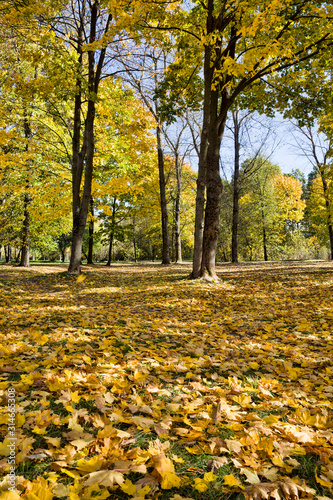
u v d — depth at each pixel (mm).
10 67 14078
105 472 1286
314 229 24328
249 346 3695
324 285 8094
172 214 28438
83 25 11344
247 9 7516
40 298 7109
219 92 8617
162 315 5324
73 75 9055
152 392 2293
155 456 1423
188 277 9531
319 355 3340
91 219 16312
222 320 5129
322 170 12742
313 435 1785
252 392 2428
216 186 9492
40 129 14266
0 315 4949
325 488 1410
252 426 1858
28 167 13242
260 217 32562
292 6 7828
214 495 1343
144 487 1273
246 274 11445
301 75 9555
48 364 2660
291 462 1544
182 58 9477
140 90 13961
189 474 1457
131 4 7137
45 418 1747
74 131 12086
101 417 1849
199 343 3664
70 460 1443
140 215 22859
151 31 8898
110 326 4281
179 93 10312
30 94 10453
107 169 18219
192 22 8453
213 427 1817
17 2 8828
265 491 1287
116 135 14531
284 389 2475
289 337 4039
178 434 1764
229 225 37312
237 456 1582
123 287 9164
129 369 2711
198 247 9359
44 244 22812
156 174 21656
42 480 1272
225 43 9680
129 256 48906
